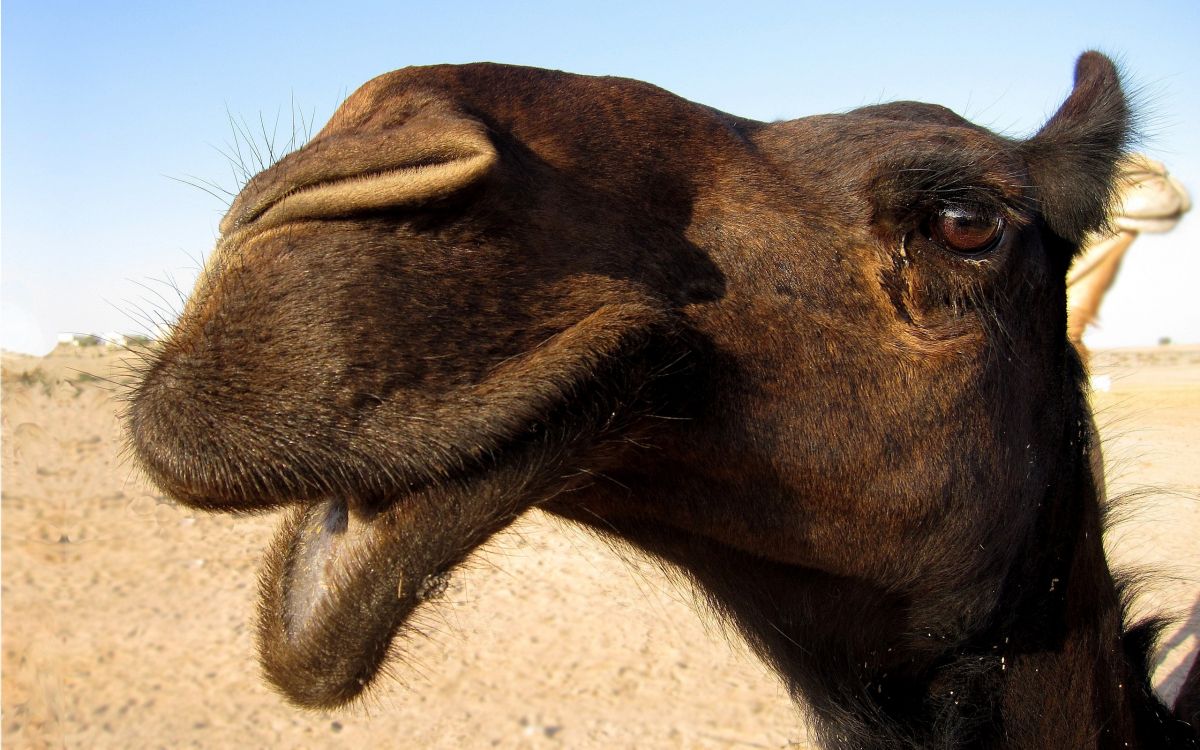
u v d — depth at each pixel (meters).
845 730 0.61
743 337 0.51
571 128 0.49
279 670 0.43
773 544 0.55
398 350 0.40
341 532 0.44
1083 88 0.59
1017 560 0.60
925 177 0.52
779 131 0.59
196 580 1.68
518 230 0.44
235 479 0.38
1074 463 0.62
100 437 2.88
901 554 0.56
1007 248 0.54
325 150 0.42
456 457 0.41
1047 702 0.60
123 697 1.22
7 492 2.22
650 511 0.54
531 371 0.42
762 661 0.64
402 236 0.41
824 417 0.53
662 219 0.51
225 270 0.41
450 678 1.30
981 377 0.55
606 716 1.19
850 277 0.53
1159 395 4.59
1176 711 0.68
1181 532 1.80
